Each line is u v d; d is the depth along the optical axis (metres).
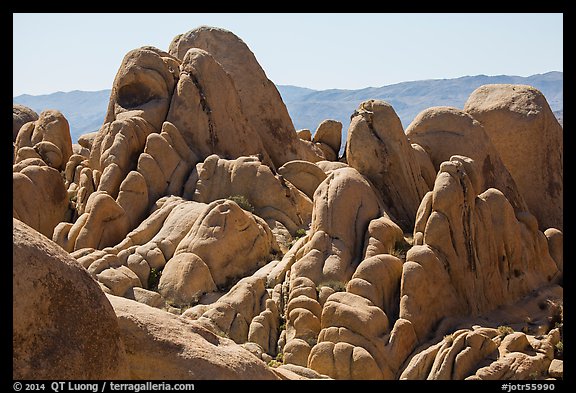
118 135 47.84
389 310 36.69
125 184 45.41
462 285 38.50
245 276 41.19
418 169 47.16
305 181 50.53
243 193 47.16
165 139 48.50
